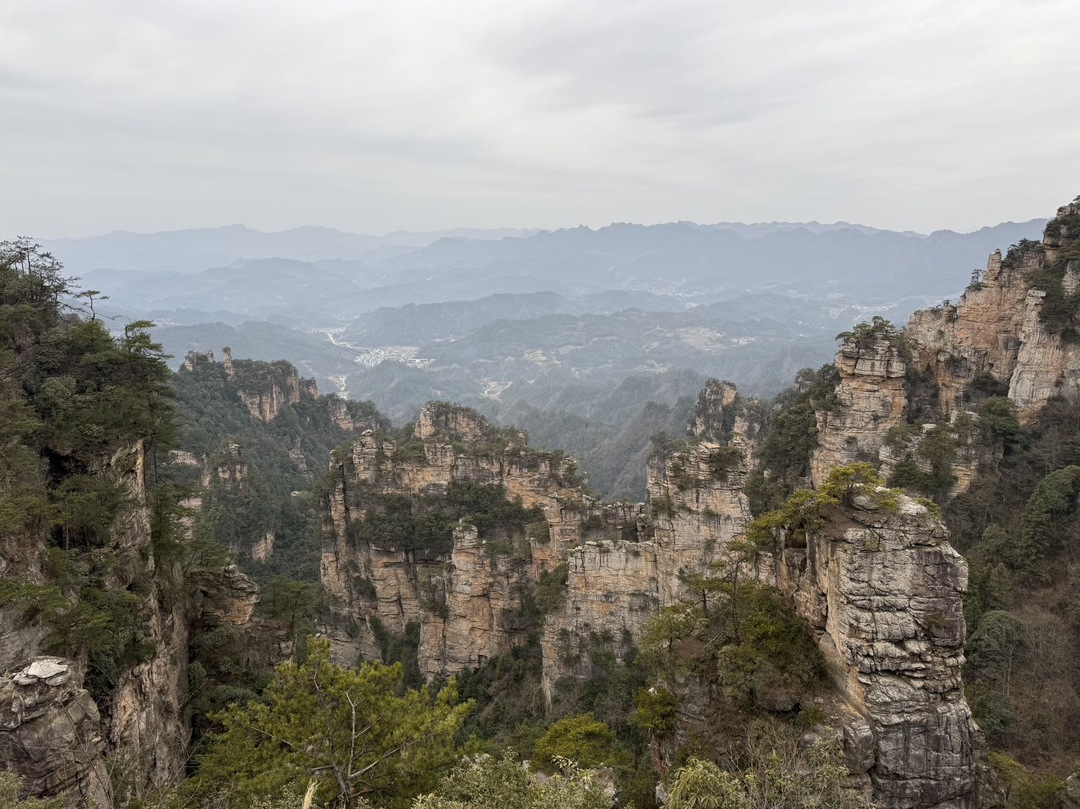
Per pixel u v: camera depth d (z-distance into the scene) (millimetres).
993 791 28047
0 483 33750
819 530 30984
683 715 32250
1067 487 52750
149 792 31047
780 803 23125
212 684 48375
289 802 22406
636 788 34906
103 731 33812
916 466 62938
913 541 28281
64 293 47812
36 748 25672
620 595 62344
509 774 24984
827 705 28953
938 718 27594
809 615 32062
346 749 26359
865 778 27234
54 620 31375
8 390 38844
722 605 35094
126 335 45125
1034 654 43219
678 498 59906
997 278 72000
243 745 27859
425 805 22234
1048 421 62656
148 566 43500
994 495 60000
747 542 37000
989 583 49312
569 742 40719
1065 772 36219
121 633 35906
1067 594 47844
